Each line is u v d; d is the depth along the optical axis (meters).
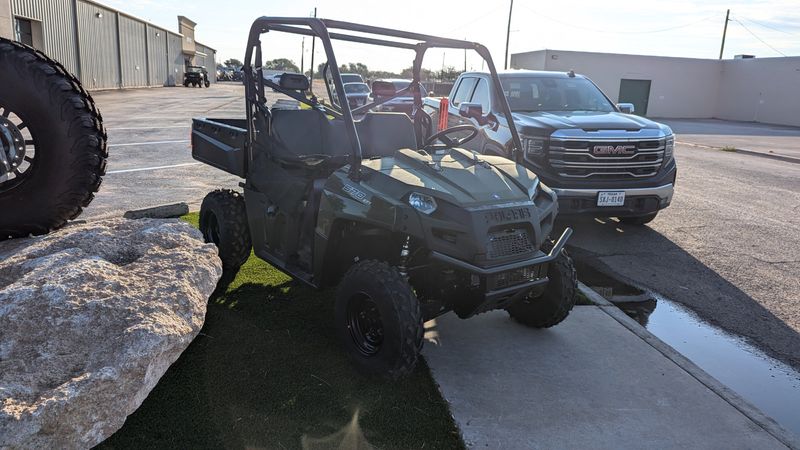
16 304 2.80
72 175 4.02
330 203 3.59
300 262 4.12
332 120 4.51
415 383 3.42
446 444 2.88
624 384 3.56
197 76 53.38
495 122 7.13
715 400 3.43
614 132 6.40
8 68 3.81
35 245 3.59
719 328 4.61
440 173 3.55
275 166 4.30
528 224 3.44
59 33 30.92
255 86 4.44
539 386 3.48
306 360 3.58
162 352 2.75
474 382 3.49
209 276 3.57
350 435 2.89
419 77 4.82
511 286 3.39
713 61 37.22
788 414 3.48
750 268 5.95
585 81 8.23
